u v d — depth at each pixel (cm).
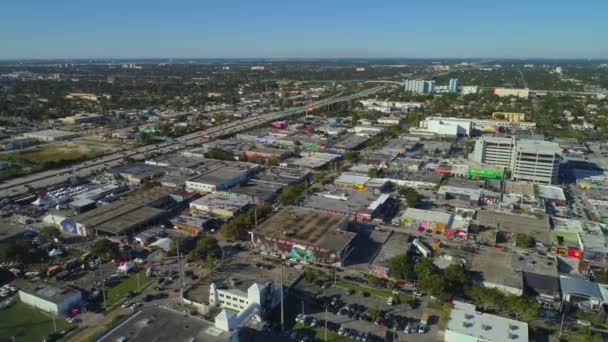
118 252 14562
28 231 16325
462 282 12288
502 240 16262
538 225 17088
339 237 14950
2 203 19338
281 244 15000
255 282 12450
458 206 19650
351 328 11125
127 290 12788
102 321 11269
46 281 12862
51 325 11088
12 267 14012
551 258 14438
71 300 11912
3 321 11231
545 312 11794
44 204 19450
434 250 15062
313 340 10638
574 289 12125
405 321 11406
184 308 11881
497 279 12862
